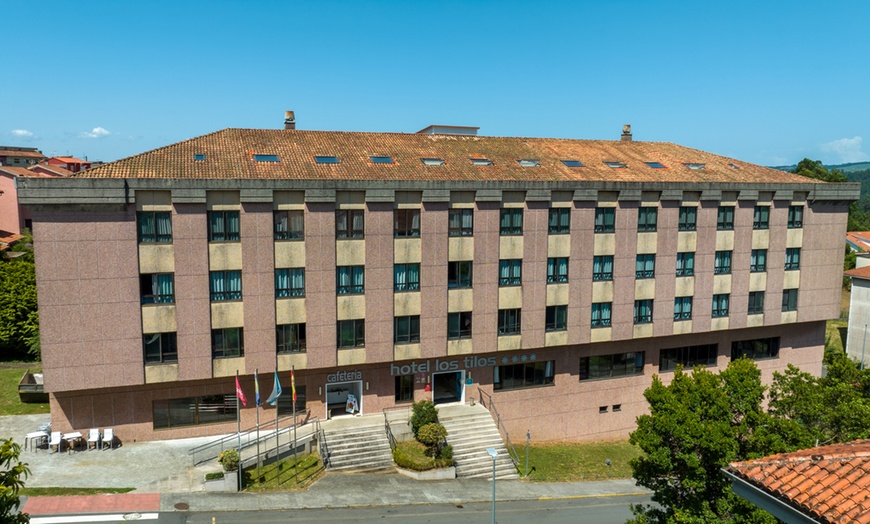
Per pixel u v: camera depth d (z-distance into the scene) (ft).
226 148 130.00
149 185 108.78
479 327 134.10
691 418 78.79
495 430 134.00
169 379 114.62
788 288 161.38
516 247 135.03
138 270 110.93
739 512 70.64
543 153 157.69
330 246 121.49
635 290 145.38
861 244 343.46
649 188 142.10
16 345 178.40
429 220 127.34
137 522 94.58
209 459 114.11
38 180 102.37
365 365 130.62
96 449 115.44
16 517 49.42
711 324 153.48
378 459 120.78
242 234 115.96
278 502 104.42
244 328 118.21
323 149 137.59
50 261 105.91
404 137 153.89
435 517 104.99
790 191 155.22
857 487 43.47
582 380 148.46
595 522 108.37
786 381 98.63
